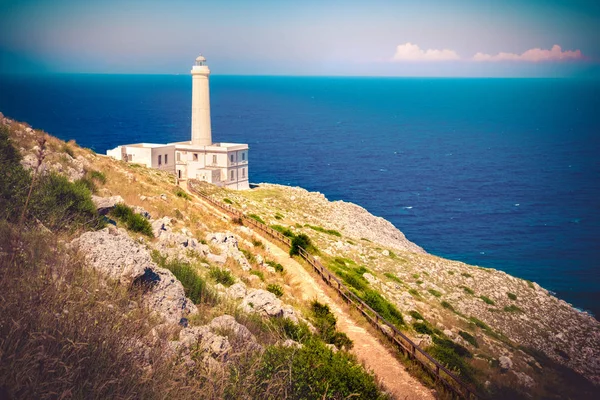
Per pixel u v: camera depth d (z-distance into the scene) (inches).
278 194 4084.6
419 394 745.0
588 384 1560.0
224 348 462.9
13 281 316.8
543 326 2142.0
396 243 3993.6
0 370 260.7
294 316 877.8
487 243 4852.4
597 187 7667.3
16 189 689.0
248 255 1386.6
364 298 1342.3
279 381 413.1
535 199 6835.6
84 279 414.0
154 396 318.7
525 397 1091.9
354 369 590.6
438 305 2003.0
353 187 7268.7
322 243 2356.1
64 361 295.1
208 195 2815.0
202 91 4200.3
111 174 1652.3
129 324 384.5
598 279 3868.1
